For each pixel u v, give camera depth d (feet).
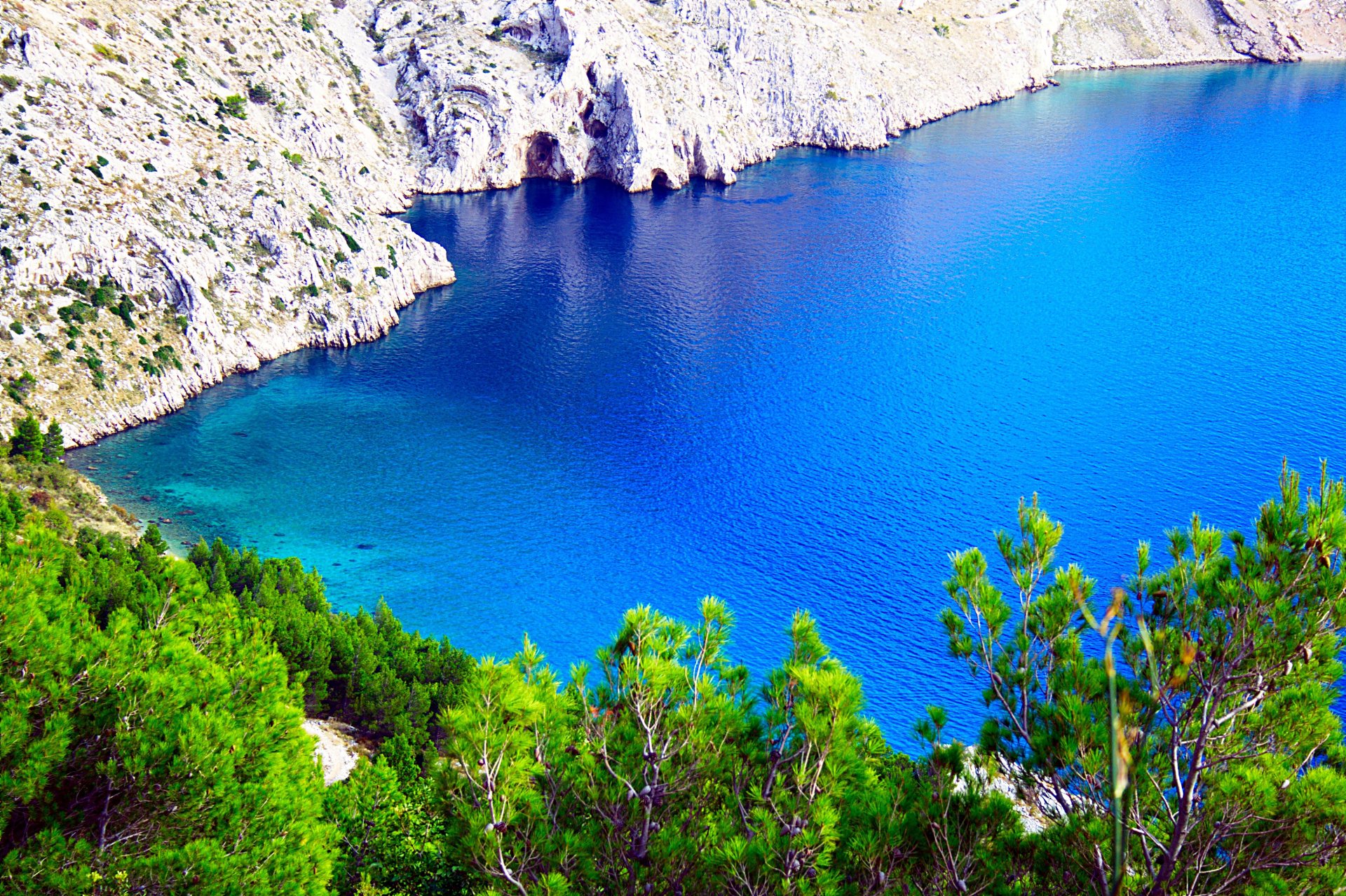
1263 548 64.08
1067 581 70.90
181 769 81.05
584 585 312.29
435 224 633.61
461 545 329.52
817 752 71.26
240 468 365.20
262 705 96.17
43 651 81.87
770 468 380.99
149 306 413.18
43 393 364.99
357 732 215.10
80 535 268.82
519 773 70.85
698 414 420.36
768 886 67.21
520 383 442.09
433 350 470.39
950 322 516.32
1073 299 547.08
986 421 418.72
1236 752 63.77
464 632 289.53
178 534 322.96
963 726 256.52
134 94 466.70
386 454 381.81
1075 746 66.80
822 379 453.17
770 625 295.07
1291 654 61.62
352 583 308.19
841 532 341.62
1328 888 60.34
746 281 561.02
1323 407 433.07
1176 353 484.74
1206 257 607.78
